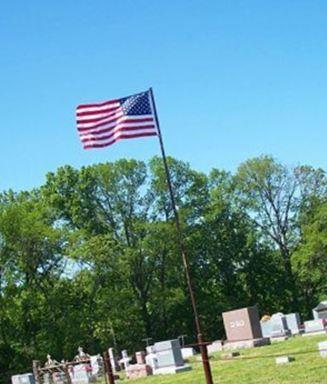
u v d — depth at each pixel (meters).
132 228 66.12
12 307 56.41
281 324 44.66
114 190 66.75
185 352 43.84
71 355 57.03
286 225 72.19
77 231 61.22
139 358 40.44
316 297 72.88
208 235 69.75
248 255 71.88
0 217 57.19
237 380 23.03
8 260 57.28
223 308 69.00
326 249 66.56
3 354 56.34
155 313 66.69
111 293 60.53
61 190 68.44
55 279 59.44
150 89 18.55
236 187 72.62
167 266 66.19
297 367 23.41
